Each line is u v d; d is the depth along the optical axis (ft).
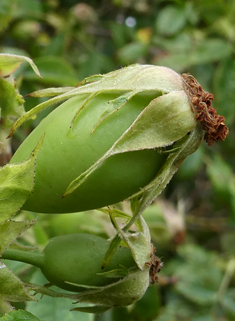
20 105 0.49
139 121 0.41
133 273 0.43
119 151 0.41
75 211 0.42
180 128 0.41
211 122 0.42
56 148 0.41
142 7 1.02
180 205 0.74
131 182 0.41
